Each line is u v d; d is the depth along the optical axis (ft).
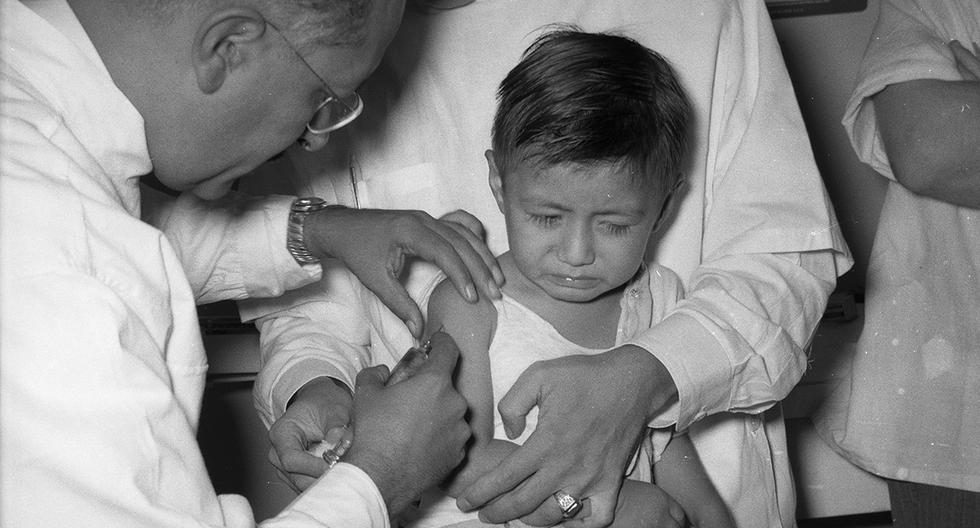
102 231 2.81
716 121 4.77
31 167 2.77
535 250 3.97
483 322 4.11
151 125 3.18
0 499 2.54
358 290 4.87
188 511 2.73
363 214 4.32
